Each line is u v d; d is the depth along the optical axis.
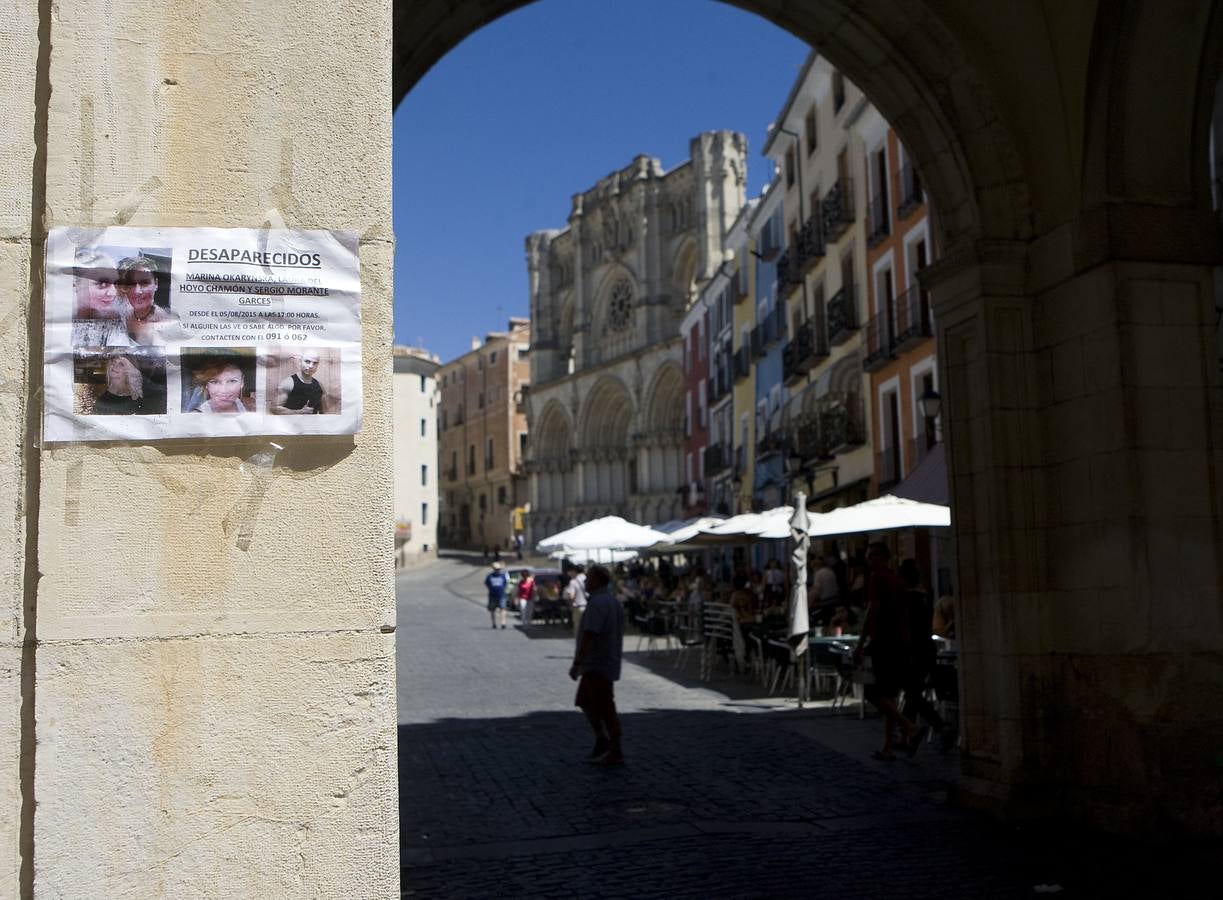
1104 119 7.75
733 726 12.92
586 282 87.12
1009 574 8.20
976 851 7.06
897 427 28.19
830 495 31.78
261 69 3.41
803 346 34.78
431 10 8.59
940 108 8.48
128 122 3.31
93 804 3.11
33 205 3.28
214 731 3.19
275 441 3.31
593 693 10.52
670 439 75.12
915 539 25.05
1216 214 7.95
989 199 8.48
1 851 3.10
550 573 39.34
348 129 3.44
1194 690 7.43
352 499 3.34
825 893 6.21
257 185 3.37
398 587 65.12
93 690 3.14
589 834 7.73
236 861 3.18
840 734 12.13
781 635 16.48
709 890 6.30
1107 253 7.67
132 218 3.28
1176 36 7.68
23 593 3.17
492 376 108.00
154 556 3.21
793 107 36.69
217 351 3.29
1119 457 7.60
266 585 3.26
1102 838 7.36
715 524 22.78
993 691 8.31
